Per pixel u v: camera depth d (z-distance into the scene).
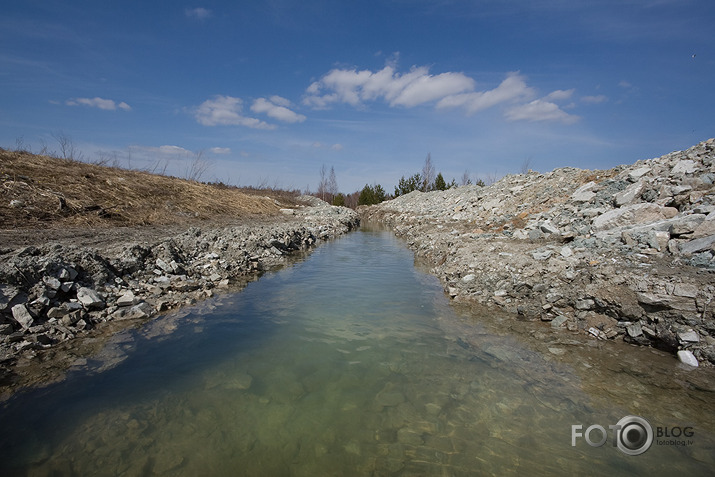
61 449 3.36
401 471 3.25
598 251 7.90
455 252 11.06
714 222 6.91
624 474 3.29
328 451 3.46
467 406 4.23
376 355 5.43
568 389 4.63
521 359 5.43
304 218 25.50
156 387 4.43
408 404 4.23
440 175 41.62
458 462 3.37
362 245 17.72
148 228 12.90
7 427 3.63
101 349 5.40
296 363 5.12
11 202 11.16
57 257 6.91
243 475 3.15
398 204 36.62
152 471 3.14
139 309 6.74
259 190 38.38
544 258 8.30
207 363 5.06
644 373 5.05
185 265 9.80
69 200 12.76
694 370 5.13
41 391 4.27
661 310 5.86
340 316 7.07
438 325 6.70
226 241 12.14
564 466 3.37
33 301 5.92
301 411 4.04
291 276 10.42
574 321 6.69
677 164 9.92
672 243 7.14
